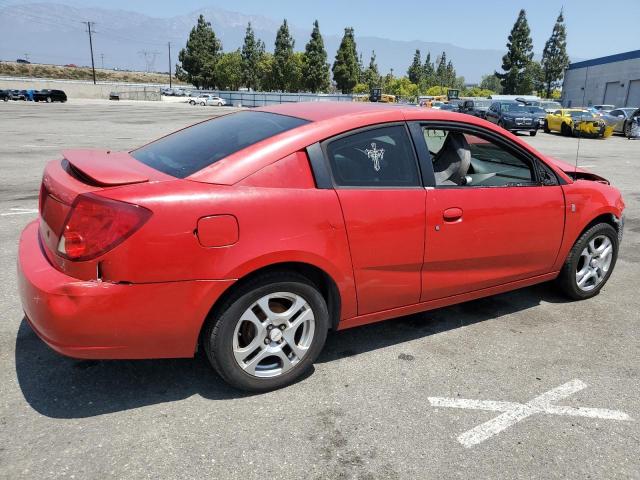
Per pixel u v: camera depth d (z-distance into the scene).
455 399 2.86
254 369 2.79
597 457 2.44
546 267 3.96
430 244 3.20
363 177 2.97
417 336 3.61
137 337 2.46
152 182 2.53
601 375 3.17
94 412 2.63
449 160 3.46
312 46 82.69
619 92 49.28
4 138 15.53
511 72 81.25
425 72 134.38
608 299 4.38
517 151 3.71
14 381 2.87
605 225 4.20
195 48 95.50
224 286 2.54
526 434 2.59
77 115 30.22
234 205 2.54
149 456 2.33
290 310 2.82
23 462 2.26
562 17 84.19
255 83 95.69
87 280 2.37
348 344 3.46
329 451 2.41
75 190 2.43
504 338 3.61
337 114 3.06
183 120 27.33
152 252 2.38
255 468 2.28
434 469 2.32
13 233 5.61
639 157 15.30
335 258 2.84
